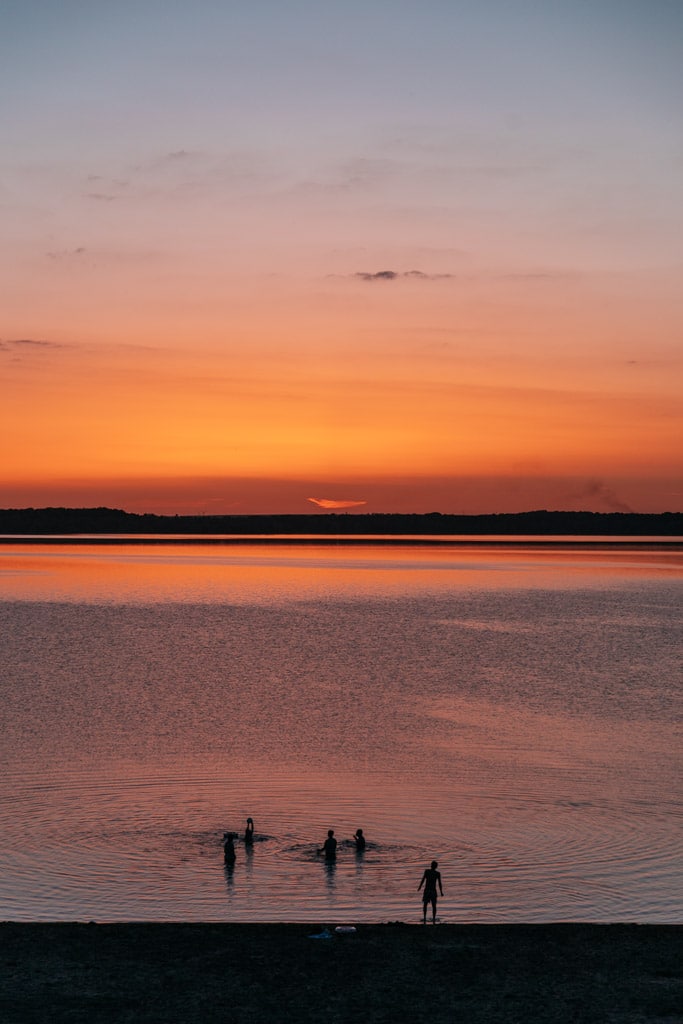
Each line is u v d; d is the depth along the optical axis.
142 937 26.61
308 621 114.56
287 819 39.25
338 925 27.70
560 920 30.28
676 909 31.05
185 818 39.12
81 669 76.62
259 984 24.06
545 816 39.75
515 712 60.56
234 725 55.78
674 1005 23.20
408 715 59.28
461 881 33.00
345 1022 22.33
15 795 41.84
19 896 31.52
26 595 150.12
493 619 117.69
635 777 45.62
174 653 86.25
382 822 38.94
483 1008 23.02
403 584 180.38
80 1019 22.28
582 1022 22.39
